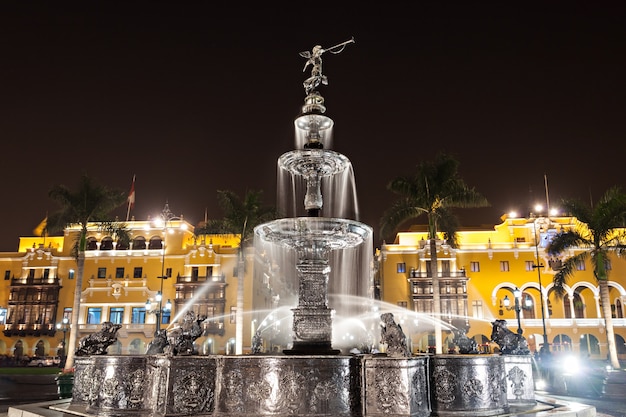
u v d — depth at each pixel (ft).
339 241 37.58
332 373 28.73
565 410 32.86
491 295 188.65
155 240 203.51
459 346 39.60
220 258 193.57
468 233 197.98
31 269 206.39
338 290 204.54
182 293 191.83
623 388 75.31
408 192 100.32
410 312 187.93
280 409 28.30
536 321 183.73
